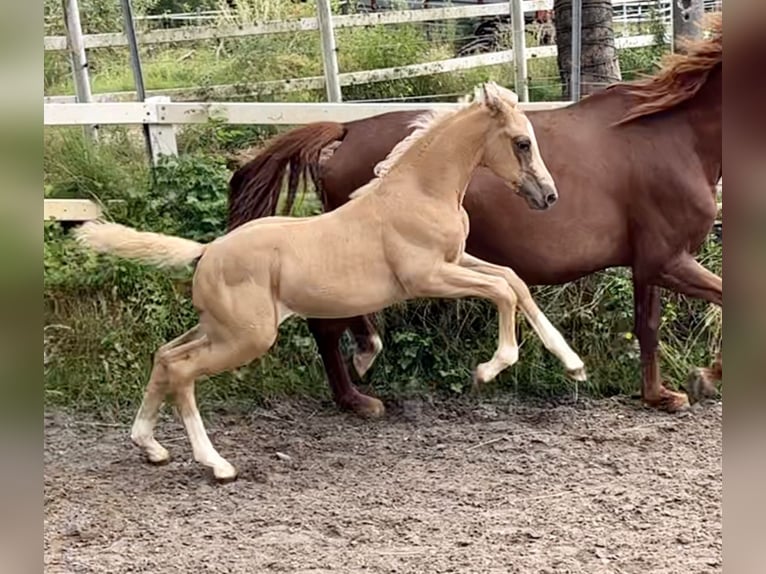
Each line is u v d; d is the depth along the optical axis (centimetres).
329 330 521
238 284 418
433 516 393
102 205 578
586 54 769
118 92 855
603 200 489
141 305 557
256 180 495
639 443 484
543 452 473
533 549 358
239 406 538
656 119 491
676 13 656
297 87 845
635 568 339
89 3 1027
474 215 487
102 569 343
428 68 877
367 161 492
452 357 564
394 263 430
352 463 461
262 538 372
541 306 568
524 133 427
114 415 528
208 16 995
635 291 511
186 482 436
